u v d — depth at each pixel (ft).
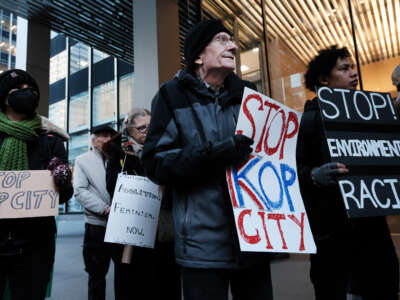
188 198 3.23
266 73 15.81
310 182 4.21
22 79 4.71
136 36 14.15
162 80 13.50
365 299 4.39
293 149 3.59
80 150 42.34
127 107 38.52
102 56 41.78
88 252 7.43
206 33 3.44
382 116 4.39
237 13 16.24
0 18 55.57
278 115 3.47
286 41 17.49
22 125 4.56
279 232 3.02
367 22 17.74
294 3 15.96
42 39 21.75
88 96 42.52
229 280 3.38
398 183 4.03
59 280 11.80
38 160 4.76
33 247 4.34
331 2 16.15
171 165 2.94
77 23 20.76
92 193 7.57
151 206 5.57
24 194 4.36
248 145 2.88
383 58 18.92
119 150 6.97
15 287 4.22
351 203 3.74
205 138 3.26
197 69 3.71
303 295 8.29
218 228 3.07
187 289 3.11
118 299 5.97
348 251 4.40
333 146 3.98
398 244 13.30
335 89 4.32
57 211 4.48
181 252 3.16
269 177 3.25
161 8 14.10
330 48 5.15
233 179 3.02
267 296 3.23
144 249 5.86
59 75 46.73
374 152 4.12
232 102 3.55
